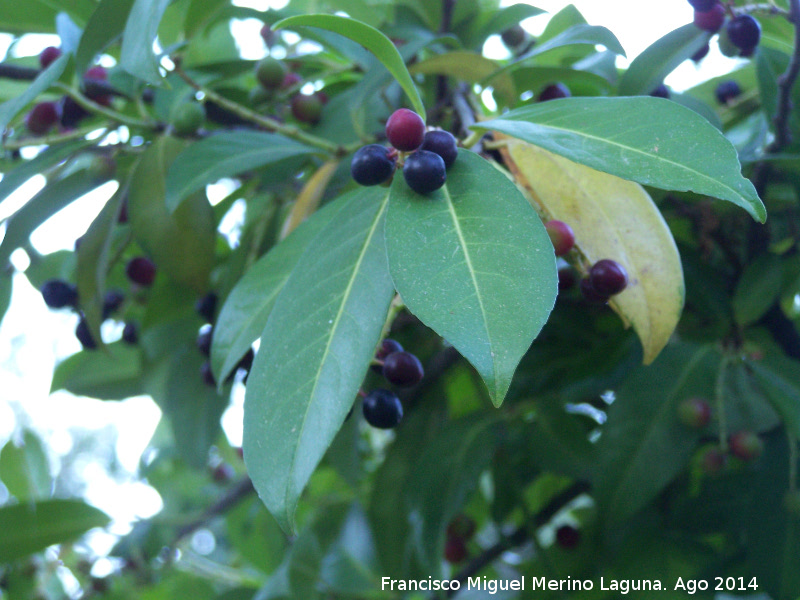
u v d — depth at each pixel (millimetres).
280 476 191
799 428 322
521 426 408
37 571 521
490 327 180
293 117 381
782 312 383
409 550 397
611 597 399
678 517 378
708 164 197
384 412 233
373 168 217
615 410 338
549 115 221
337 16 208
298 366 204
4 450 533
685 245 369
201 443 420
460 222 201
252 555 575
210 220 325
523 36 408
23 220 325
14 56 399
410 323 398
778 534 339
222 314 255
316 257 222
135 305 467
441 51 356
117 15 283
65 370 487
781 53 349
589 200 255
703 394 339
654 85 314
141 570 528
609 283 238
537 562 420
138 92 344
